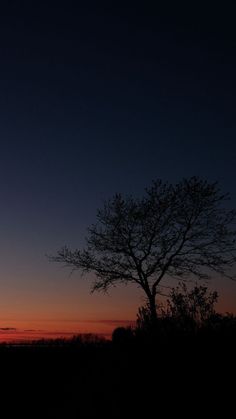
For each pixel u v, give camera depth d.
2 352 28.19
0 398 16.27
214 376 13.28
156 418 11.31
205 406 11.48
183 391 12.62
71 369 22.23
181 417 11.06
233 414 10.81
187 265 30.47
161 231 31.02
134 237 31.09
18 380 19.89
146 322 17.81
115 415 12.12
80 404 13.91
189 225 30.97
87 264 31.22
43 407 14.66
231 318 16.98
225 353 14.82
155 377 14.12
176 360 14.92
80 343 29.56
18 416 13.87
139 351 16.77
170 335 16.73
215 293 17.59
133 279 30.38
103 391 14.54
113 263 31.02
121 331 20.28
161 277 30.27
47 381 19.34
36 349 29.33
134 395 13.25
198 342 15.86
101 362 18.98
